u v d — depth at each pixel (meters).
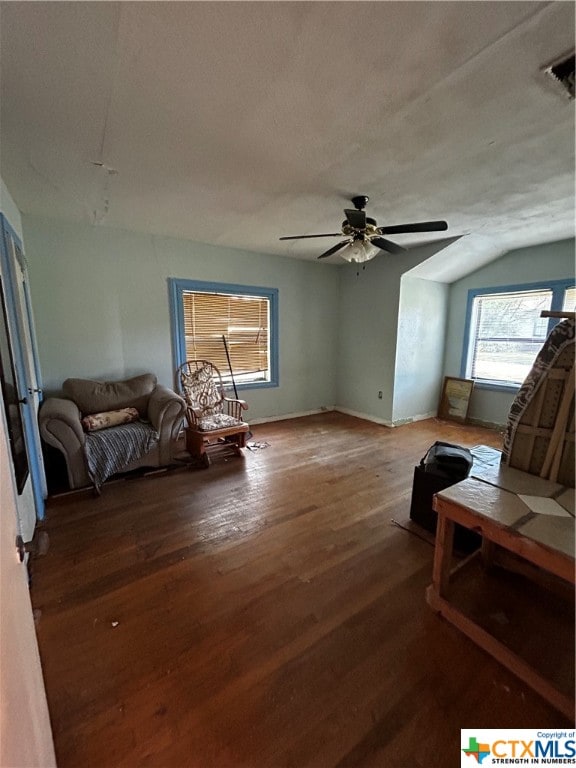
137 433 2.96
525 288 4.28
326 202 2.77
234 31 1.17
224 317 4.41
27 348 2.46
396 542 2.14
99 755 1.05
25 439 2.06
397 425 4.80
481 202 2.79
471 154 2.03
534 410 1.64
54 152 1.98
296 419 5.10
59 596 1.67
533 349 4.33
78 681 1.27
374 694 1.23
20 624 0.67
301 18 1.11
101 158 2.06
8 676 0.55
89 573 1.83
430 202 2.79
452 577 1.80
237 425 3.47
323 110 1.61
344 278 5.29
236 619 1.55
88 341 3.50
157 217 3.15
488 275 4.64
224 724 1.14
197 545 2.08
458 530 2.06
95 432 2.91
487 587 1.75
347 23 1.13
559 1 1.04
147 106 1.57
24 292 2.71
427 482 2.24
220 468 3.26
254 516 2.41
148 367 3.88
